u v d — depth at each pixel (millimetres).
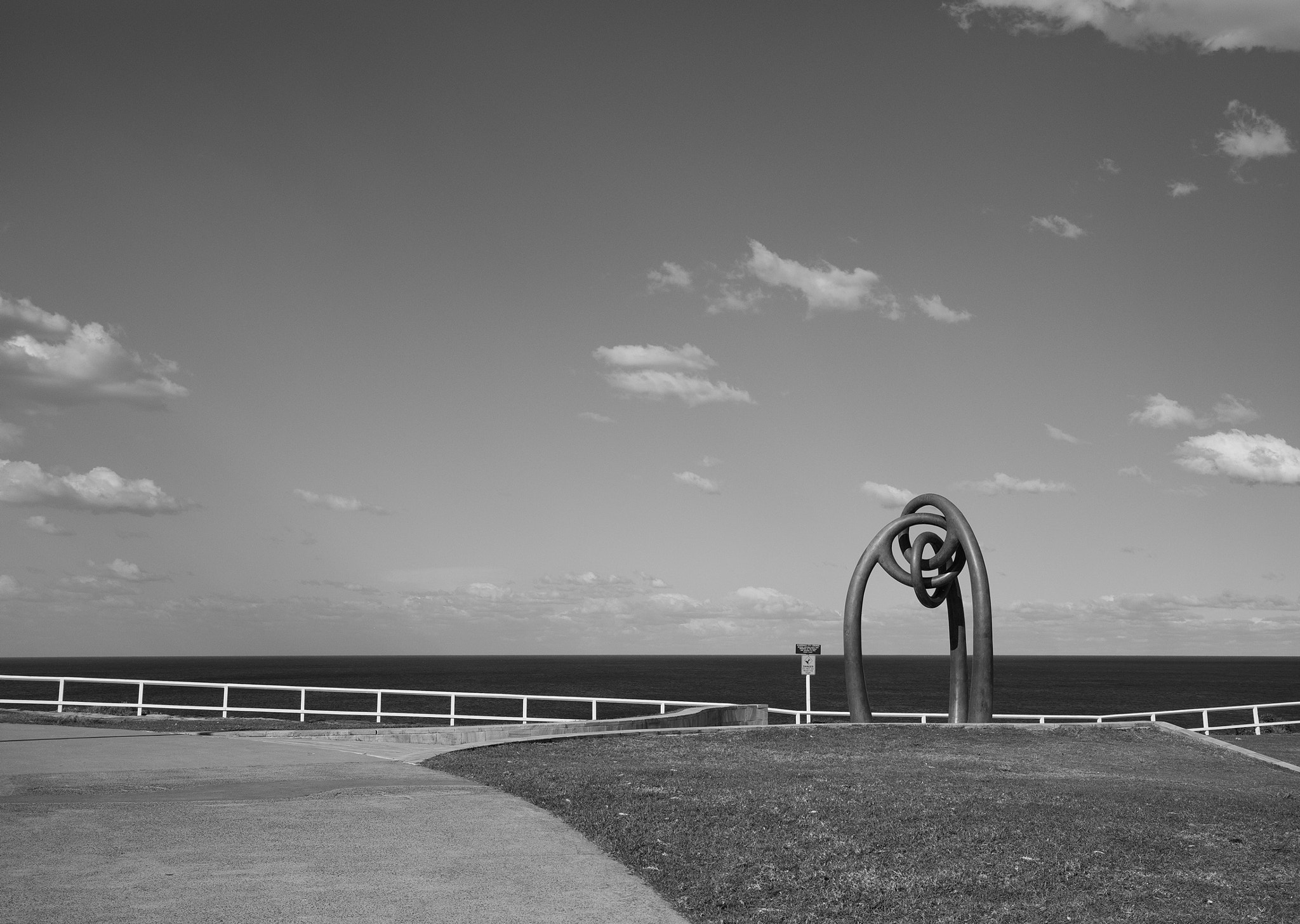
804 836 10609
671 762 17422
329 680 152750
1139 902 8625
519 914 7602
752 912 7926
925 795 13859
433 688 122125
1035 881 9125
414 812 11266
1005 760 19875
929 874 9242
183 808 11352
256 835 10031
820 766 17688
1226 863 10180
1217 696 110062
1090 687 137500
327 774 14102
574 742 19922
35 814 10914
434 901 7895
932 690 123750
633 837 10219
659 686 133250
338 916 7461
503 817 11047
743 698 101438
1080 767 19141
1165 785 16594
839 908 8117
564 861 9227
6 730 19453
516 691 114500
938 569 27969
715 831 10719
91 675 189375
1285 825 12430
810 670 26656
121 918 7305
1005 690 127062
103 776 13641
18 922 7156
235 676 177375
